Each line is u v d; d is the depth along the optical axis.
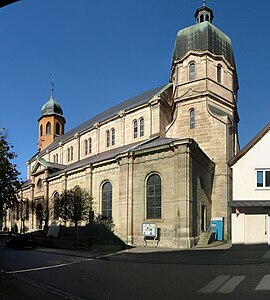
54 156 62.88
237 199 26.23
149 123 41.47
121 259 21.97
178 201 28.53
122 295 11.07
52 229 44.75
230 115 41.50
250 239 25.36
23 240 31.61
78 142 54.56
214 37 41.75
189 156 29.06
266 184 26.03
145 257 22.47
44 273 16.27
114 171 35.56
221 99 40.69
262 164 26.22
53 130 79.50
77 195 35.00
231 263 18.64
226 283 13.03
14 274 16.02
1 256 24.98
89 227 36.44
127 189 32.22
